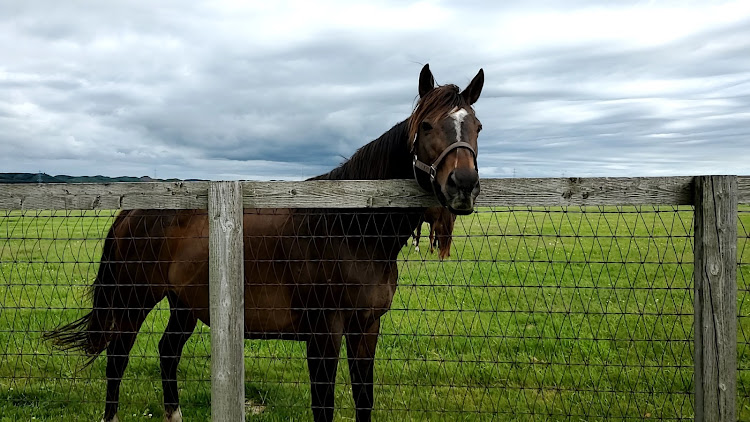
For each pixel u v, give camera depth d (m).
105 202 2.80
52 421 3.90
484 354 5.21
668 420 3.75
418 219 3.24
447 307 6.94
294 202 2.72
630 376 4.58
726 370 2.48
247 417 4.05
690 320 6.23
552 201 2.60
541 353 5.18
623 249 12.52
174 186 2.74
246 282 3.43
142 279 3.98
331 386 3.19
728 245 2.45
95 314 3.99
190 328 4.13
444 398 4.25
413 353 5.29
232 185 2.66
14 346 5.54
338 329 3.18
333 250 3.18
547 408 3.87
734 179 2.44
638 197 2.55
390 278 3.31
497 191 2.62
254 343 5.80
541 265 10.36
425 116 2.83
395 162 3.26
